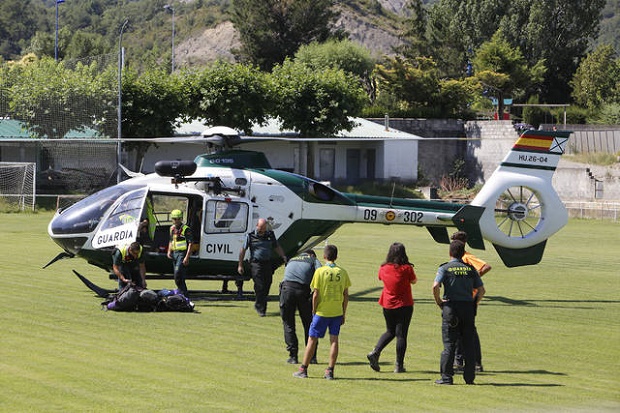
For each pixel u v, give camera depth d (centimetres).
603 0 14112
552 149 2738
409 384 1587
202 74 7325
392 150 8519
